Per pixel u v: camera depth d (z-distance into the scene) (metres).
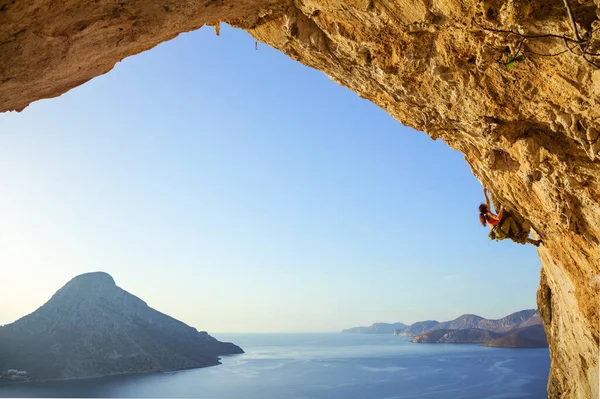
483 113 6.70
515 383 118.75
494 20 5.12
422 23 5.73
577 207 7.09
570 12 4.01
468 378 134.38
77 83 4.82
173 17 4.32
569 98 5.53
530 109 6.15
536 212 8.10
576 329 10.39
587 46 4.38
